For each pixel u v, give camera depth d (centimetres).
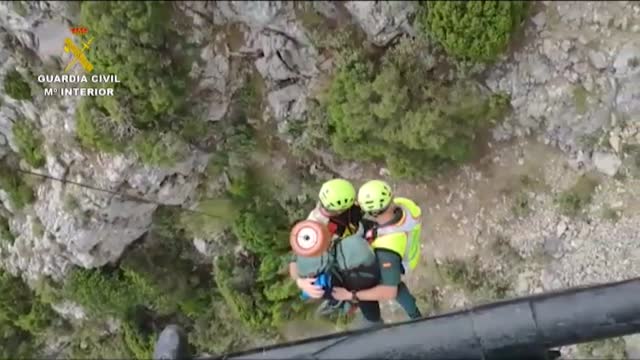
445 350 755
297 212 2233
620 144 1947
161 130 2019
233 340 2492
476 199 2141
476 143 2086
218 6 1883
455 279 2194
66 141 2081
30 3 1850
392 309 2169
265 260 2288
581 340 763
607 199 2016
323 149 2133
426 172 2095
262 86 2053
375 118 1944
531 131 2038
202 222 2300
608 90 1884
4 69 2014
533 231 2102
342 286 1062
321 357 755
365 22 1850
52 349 2659
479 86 1944
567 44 1858
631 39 1809
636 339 2025
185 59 1933
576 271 2069
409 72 1894
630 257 1994
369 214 1116
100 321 2559
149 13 1789
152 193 2167
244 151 2158
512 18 1794
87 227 2194
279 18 1872
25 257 2380
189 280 2433
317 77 1966
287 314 2322
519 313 761
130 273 2362
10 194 2266
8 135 2186
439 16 1789
